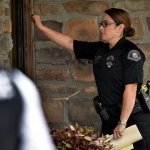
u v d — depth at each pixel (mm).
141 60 6684
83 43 7355
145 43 8352
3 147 2428
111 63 6742
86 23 8266
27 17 7590
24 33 7570
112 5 8281
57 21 8305
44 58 8352
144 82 8375
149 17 8336
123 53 6707
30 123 2480
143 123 6703
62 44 7473
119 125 6516
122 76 6695
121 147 6473
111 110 6809
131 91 6578
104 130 6938
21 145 2445
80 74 8336
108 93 6793
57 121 8312
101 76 6832
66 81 8352
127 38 8352
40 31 8047
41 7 8289
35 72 8023
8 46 6953
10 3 7297
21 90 2525
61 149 5609
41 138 2490
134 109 6727
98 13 8258
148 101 6789
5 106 2461
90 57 7309
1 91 2492
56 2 8289
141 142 6719
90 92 8328
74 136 5617
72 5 8281
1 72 2607
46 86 8336
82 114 8336
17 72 2682
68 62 8352
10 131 2445
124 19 6859
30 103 2510
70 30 8281
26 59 7605
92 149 5617
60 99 8289
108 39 6875
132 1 8312
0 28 6836
